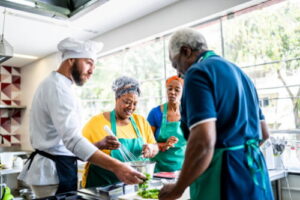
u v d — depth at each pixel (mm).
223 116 908
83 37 3910
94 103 4129
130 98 1676
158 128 2090
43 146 1340
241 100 952
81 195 1131
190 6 2711
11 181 4156
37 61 5113
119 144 1507
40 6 1445
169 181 1364
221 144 915
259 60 2410
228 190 875
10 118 5457
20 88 5648
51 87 1299
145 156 1627
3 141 5328
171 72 3072
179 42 1007
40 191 1341
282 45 2270
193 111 844
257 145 1012
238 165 904
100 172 1575
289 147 2207
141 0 2787
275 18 2305
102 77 4027
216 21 2656
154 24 3074
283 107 2260
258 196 910
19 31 3574
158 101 3234
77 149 1190
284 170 2090
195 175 829
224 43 2600
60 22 3320
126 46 3525
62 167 1351
